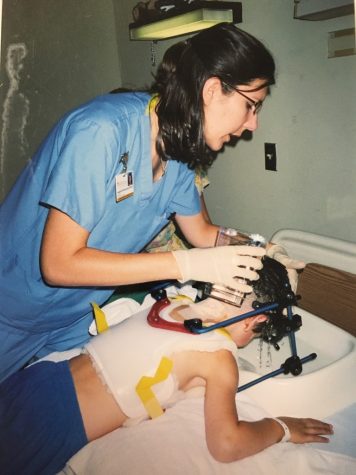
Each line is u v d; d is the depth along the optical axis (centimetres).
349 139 149
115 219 127
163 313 124
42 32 244
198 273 110
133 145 118
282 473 107
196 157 116
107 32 260
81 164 106
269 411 127
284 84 166
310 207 170
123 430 117
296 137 167
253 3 169
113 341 120
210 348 116
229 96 105
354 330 152
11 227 127
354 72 141
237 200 205
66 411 113
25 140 256
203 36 106
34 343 140
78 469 110
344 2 127
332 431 122
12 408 116
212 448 106
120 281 105
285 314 129
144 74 245
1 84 242
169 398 117
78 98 262
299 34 155
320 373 127
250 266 111
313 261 167
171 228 177
